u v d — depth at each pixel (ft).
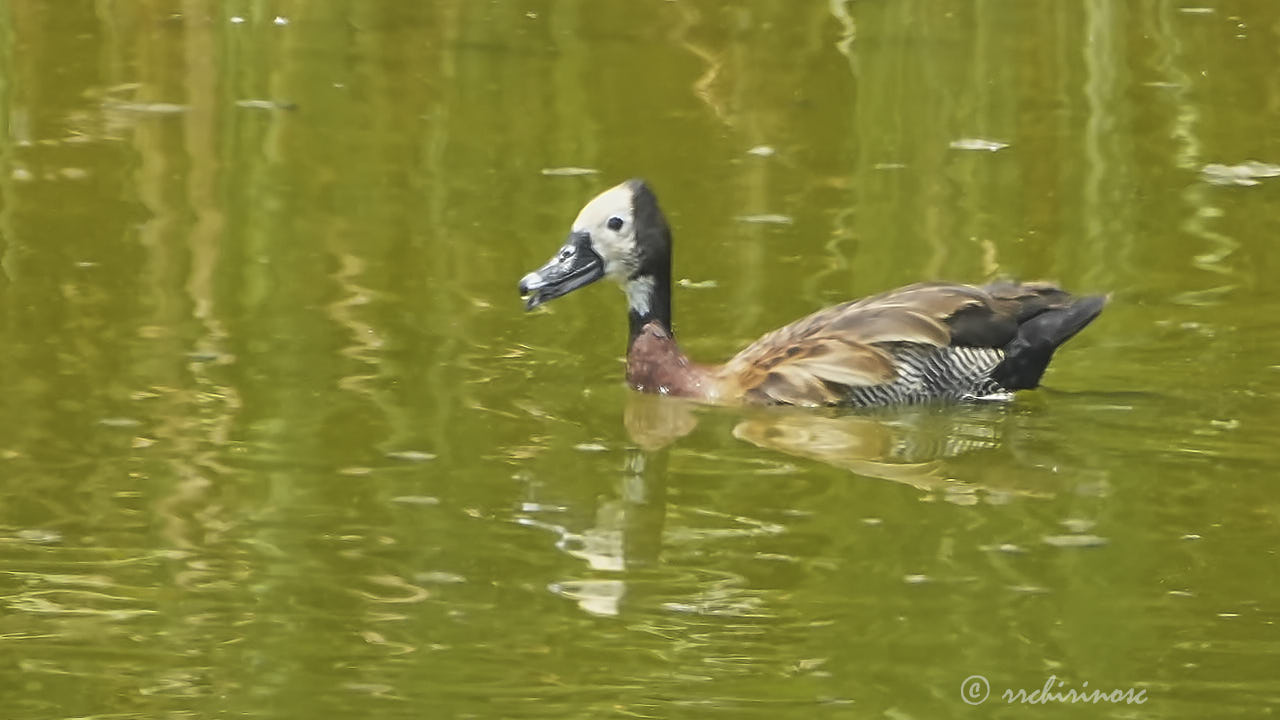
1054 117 64.03
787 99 65.62
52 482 36.99
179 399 41.47
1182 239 53.42
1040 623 31.60
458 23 73.46
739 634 31.27
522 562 34.12
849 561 34.22
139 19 72.54
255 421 40.50
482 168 58.49
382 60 69.05
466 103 64.69
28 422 39.93
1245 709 28.66
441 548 34.65
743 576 33.65
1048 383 44.80
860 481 38.60
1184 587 33.04
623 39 71.92
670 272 45.16
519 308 48.26
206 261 50.26
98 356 43.73
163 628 31.22
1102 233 53.88
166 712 28.43
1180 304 48.91
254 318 46.68
